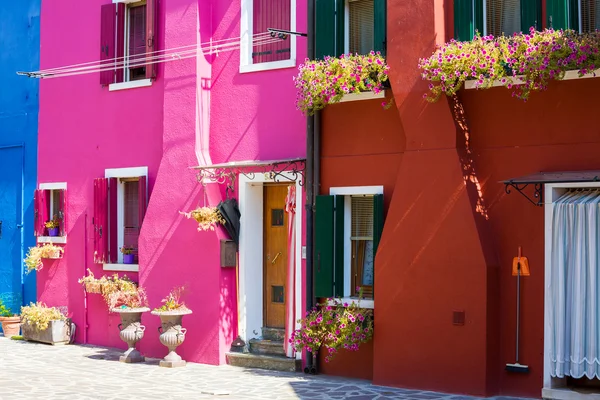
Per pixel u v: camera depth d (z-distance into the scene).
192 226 12.77
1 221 16.69
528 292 9.71
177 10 13.19
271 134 12.27
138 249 13.51
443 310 10.01
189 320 12.70
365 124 11.20
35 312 14.84
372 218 11.25
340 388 10.33
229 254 12.44
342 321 10.56
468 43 9.66
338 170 11.42
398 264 10.41
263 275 12.70
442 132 10.13
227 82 12.84
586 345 9.12
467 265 9.84
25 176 16.27
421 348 10.17
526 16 9.59
